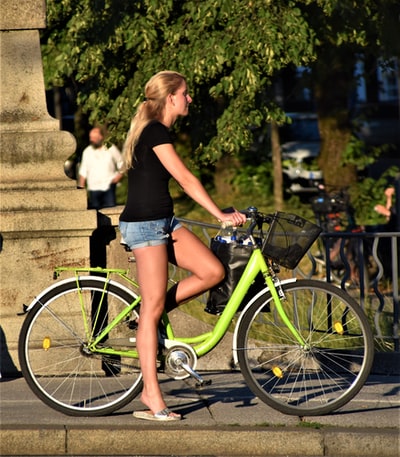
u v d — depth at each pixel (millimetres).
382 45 45562
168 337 21469
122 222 20797
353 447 20000
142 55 40531
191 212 62938
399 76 67312
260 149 70750
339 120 65062
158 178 20469
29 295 25453
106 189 57719
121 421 20969
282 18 37844
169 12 40219
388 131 85875
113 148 58156
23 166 25484
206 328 26156
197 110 43000
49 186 25344
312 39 38094
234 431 20125
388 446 19969
